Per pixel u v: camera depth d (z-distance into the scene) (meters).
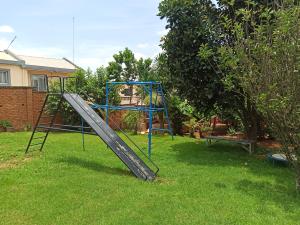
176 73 10.70
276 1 7.16
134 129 16.67
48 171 7.98
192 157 10.35
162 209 5.72
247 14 7.16
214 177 7.94
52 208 5.71
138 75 20.47
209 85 10.09
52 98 16.98
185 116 16.92
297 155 6.64
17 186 6.86
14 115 16.81
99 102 17.95
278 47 6.13
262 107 6.35
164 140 14.05
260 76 6.39
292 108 6.15
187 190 6.82
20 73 20.69
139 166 8.06
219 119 17.23
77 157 9.59
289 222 5.32
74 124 17.09
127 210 5.66
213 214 5.56
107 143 8.35
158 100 15.66
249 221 5.32
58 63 24.11
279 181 7.72
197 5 10.24
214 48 9.66
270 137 14.18
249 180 7.75
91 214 5.48
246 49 6.76
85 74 18.16
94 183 7.10
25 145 11.38
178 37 10.27
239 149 11.91
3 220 5.24
